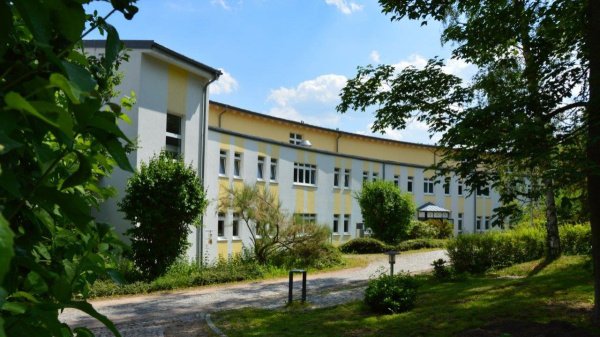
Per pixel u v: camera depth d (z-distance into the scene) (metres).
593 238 8.16
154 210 16.81
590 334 7.40
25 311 1.04
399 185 38.53
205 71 20.73
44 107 0.87
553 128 7.68
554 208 17.69
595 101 7.15
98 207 1.95
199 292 15.73
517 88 8.91
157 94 18.83
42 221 1.36
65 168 1.64
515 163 7.93
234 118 30.20
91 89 0.92
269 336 9.00
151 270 17.25
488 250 17.92
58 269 1.57
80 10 1.07
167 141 19.77
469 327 8.63
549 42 9.40
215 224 21.98
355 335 8.76
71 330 1.28
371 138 39.16
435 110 9.95
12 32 1.15
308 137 35.50
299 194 29.31
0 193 1.11
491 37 10.05
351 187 33.97
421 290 13.72
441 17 10.38
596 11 7.76
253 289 16.36
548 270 15.94
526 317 9.09
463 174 8.30
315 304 12.82
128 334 9.73
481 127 8.32
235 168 24.69
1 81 1.07
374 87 10.60
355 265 23.27
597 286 8.16
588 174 6.73
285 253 22.27
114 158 1.15
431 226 36.38
